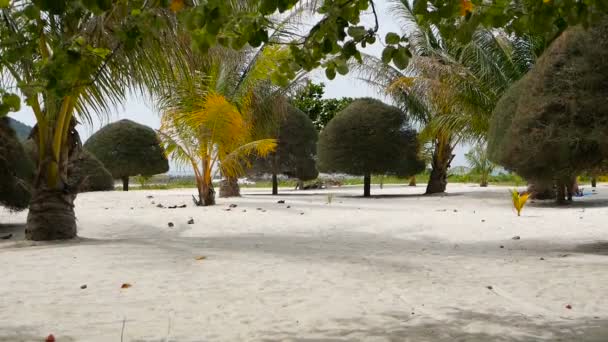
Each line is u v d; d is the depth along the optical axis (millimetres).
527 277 5566
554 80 7301
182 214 13047
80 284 5145
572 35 7301
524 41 18234
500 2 2996
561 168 7398
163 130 15117
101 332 3662
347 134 21828
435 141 23328
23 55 2896
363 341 3510
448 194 22328
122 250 7219
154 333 3652
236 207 15398
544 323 3914
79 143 9070
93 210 14352
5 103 2691
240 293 4816
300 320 3988
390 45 3166
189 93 14156
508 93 10289
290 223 11352
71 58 2709
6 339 3486
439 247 8047
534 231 9914
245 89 16609
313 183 31641
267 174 26875
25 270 5840
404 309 4305
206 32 2826
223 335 3623
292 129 24484
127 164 27172
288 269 5938
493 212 13930
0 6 2645
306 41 3318
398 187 33281
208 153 15867
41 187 8656
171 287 5031
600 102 6891
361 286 5133
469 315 4129
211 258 6590
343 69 3365
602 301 4562
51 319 3965
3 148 10289
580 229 10094
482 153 29750
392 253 7281
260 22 2941
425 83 19250
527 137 7453
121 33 2891
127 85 8586
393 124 21922
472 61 19391
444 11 2770
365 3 3029
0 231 10812
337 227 10703
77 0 2516
